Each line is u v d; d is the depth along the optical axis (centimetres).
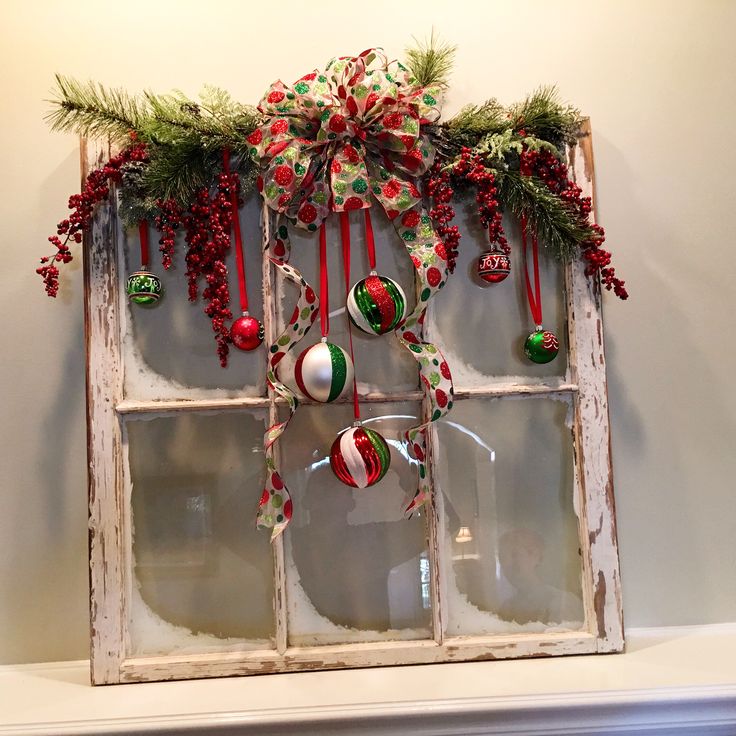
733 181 104
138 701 81
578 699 77
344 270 95
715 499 101
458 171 91
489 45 103
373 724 77
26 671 94
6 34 100
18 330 98
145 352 94
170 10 101
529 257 97
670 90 103
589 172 97
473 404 96
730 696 78
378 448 86
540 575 95
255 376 94
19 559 96
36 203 99
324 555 93
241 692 83
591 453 94
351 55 102
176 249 95
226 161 91
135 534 93
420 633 93
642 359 102
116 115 89
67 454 97
